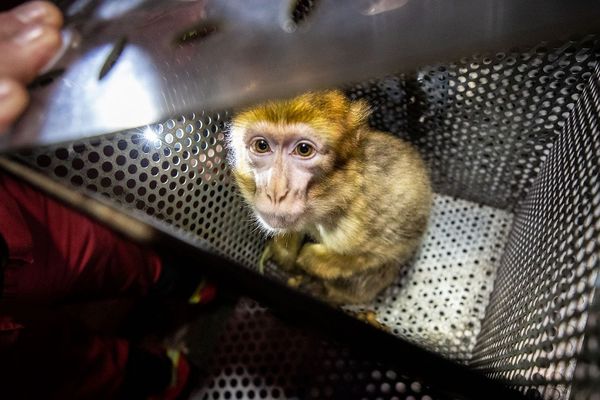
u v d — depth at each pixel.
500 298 0.28
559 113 0.25
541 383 0.16
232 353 0.26
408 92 0.29
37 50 0.10
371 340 0.17
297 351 0.23
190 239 0.18
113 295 0.32
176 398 0.29
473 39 0.09
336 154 0.30
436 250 0.34
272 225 0.30
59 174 0.18
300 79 0.10
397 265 0.34
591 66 0.22
